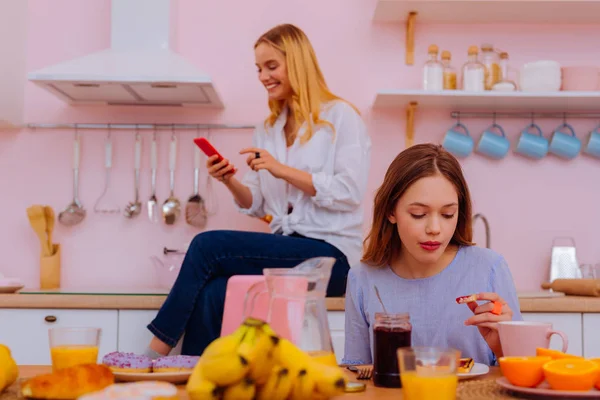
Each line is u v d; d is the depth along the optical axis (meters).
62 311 2.31
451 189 1.36
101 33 2.89
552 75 2.63
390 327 1.04
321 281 0.96
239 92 2.87
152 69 2.50
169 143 2.87
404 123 2.84
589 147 2.79
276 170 2.31
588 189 2.84
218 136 2.86
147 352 2.12
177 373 1.02
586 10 2.70
